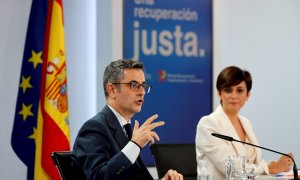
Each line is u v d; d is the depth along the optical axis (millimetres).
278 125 8523
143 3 7523
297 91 8641
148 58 7539
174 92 7664
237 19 8391
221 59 7930
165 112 7602
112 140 3646
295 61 8648
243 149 5273
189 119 7730
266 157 8422
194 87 7773
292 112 8609
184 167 5430
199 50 7828
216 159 5137
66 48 7449
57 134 6371
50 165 6297
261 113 8422
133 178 3396
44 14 6578
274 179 4422
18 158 7078
